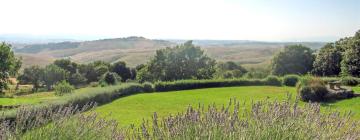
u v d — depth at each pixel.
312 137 3.55
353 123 4.02
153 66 55.00
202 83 34.31
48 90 71.31
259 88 32.19
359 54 41.94
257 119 3.72
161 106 22.98
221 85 34.78
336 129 3.81
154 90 33.00
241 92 29.47
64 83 43.38
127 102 25.33
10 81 41.31
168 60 54.66
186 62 54.75
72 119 4.79
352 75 42.50
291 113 3.80
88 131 4.58
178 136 3.67
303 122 3.73
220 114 3.85
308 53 54.72
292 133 3.53
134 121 16.64
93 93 23.53
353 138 3.75
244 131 3.51
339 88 23.64
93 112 5.33
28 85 72.75
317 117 3.86
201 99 25.97
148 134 3.88
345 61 43.38
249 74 55.31
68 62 80.81
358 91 24.50
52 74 72.81
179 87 33.69
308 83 23.33
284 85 34.16
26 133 4.48
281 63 55.12
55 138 4.37
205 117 3.87
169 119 3.94
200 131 3.61
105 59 185.00
